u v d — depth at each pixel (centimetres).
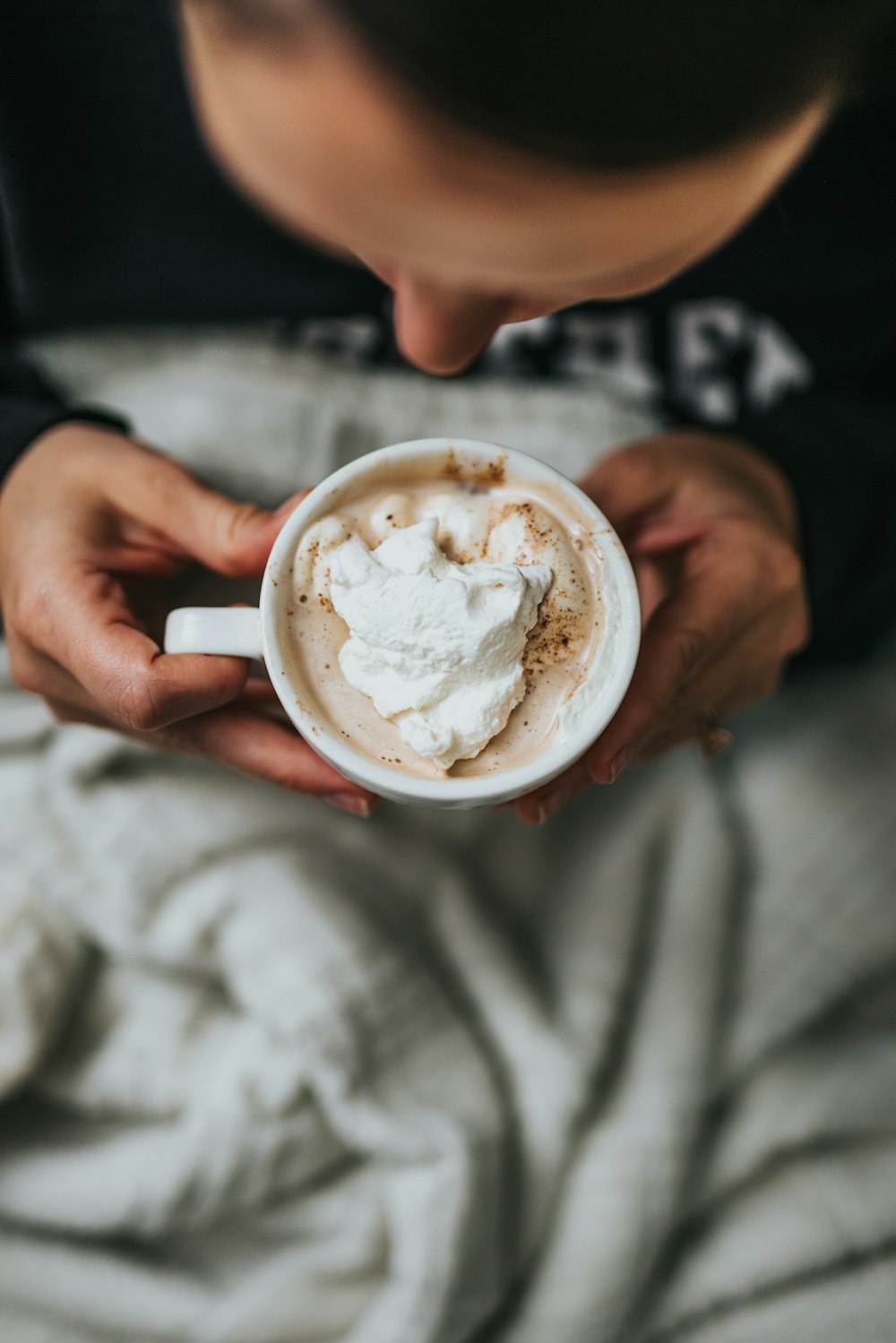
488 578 36
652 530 49
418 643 36
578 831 60
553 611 38
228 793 57
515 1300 53
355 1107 53
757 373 67
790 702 63
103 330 62
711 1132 56
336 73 31
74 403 63
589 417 63
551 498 39
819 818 61
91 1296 52
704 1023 56
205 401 61
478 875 59
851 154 45
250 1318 51
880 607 60
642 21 30
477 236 33
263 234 55
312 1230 54
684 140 31
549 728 37
